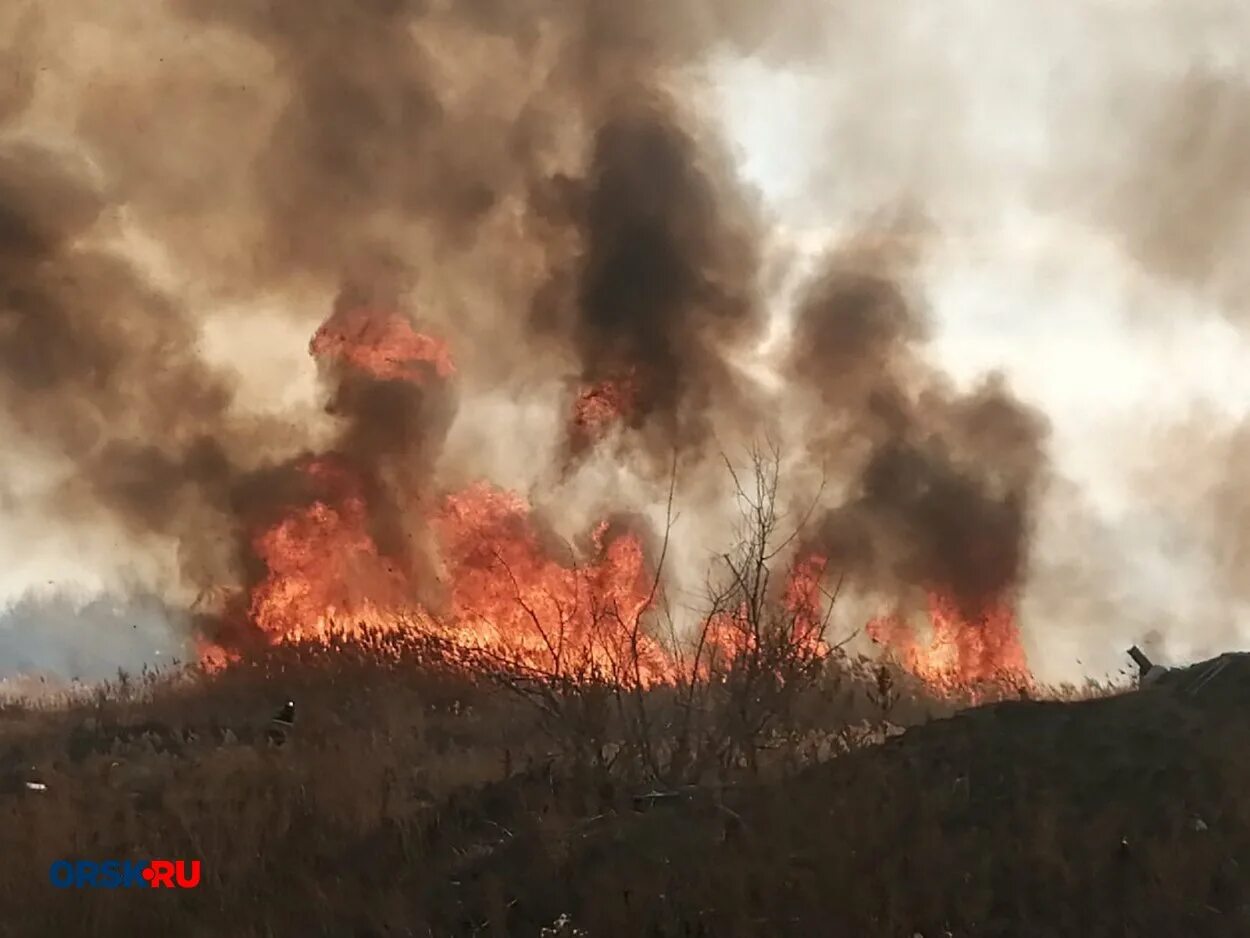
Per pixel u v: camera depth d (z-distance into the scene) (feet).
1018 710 24.57
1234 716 23.35
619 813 23.53
